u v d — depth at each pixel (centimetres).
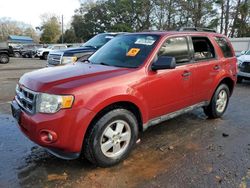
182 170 343
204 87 488
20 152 389
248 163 363
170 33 436
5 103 658
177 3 3741
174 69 416
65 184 310
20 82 371
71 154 319
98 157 333
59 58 892
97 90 321
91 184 311
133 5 4297
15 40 5934
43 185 307
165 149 406
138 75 366
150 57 390
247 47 2178
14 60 2617
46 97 306
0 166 348
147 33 444
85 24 5356
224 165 357
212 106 530
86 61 451
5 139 435
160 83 394
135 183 314
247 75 998
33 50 3266
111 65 403
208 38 507
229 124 526
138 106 366
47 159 368
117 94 334
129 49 423
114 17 4606
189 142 434
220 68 521
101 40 977
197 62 468
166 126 508
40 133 306
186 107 461
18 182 312
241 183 315
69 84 317
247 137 459
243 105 684
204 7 3619
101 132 330
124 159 370
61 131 303
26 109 330
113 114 338
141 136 456
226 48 556
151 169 346
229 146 420
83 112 309
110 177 326
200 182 316
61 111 302
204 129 495
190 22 3725
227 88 560
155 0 3962
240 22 3769
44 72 371
